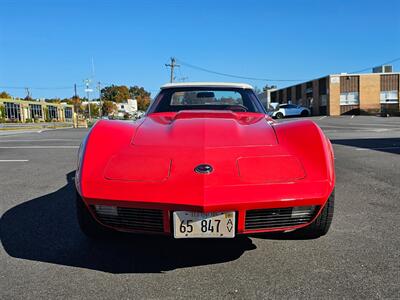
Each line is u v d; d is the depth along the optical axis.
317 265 2.34
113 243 2.77
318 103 41.12
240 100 3.86
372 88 37.75
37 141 12.37
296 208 2.20
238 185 2.12
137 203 2.11
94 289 2.08
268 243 2.72
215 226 2.11
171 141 2.54
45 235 2.96
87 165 2.34
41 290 2.07
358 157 6.89
